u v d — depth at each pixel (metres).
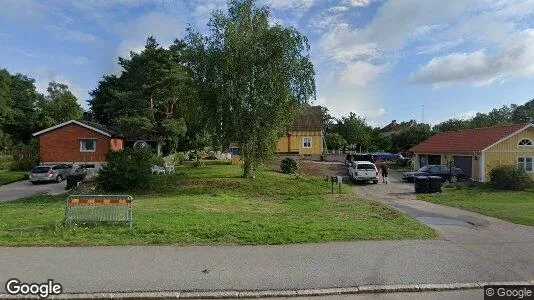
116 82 56.25
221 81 25.80
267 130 26.52
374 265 7.53
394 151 65.25
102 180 22.72
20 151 46.22
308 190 23.98
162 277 6.77
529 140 32.09
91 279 6.64
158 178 26.19
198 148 42.19
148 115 45.41
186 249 8.41
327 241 9.20
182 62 27.42
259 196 21.47
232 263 7.54
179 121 43.38
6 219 11.84
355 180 31.97
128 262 7.53
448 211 15.66
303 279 6.75
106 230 9.91
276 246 8.73
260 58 25.61
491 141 31.91
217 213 13.73
